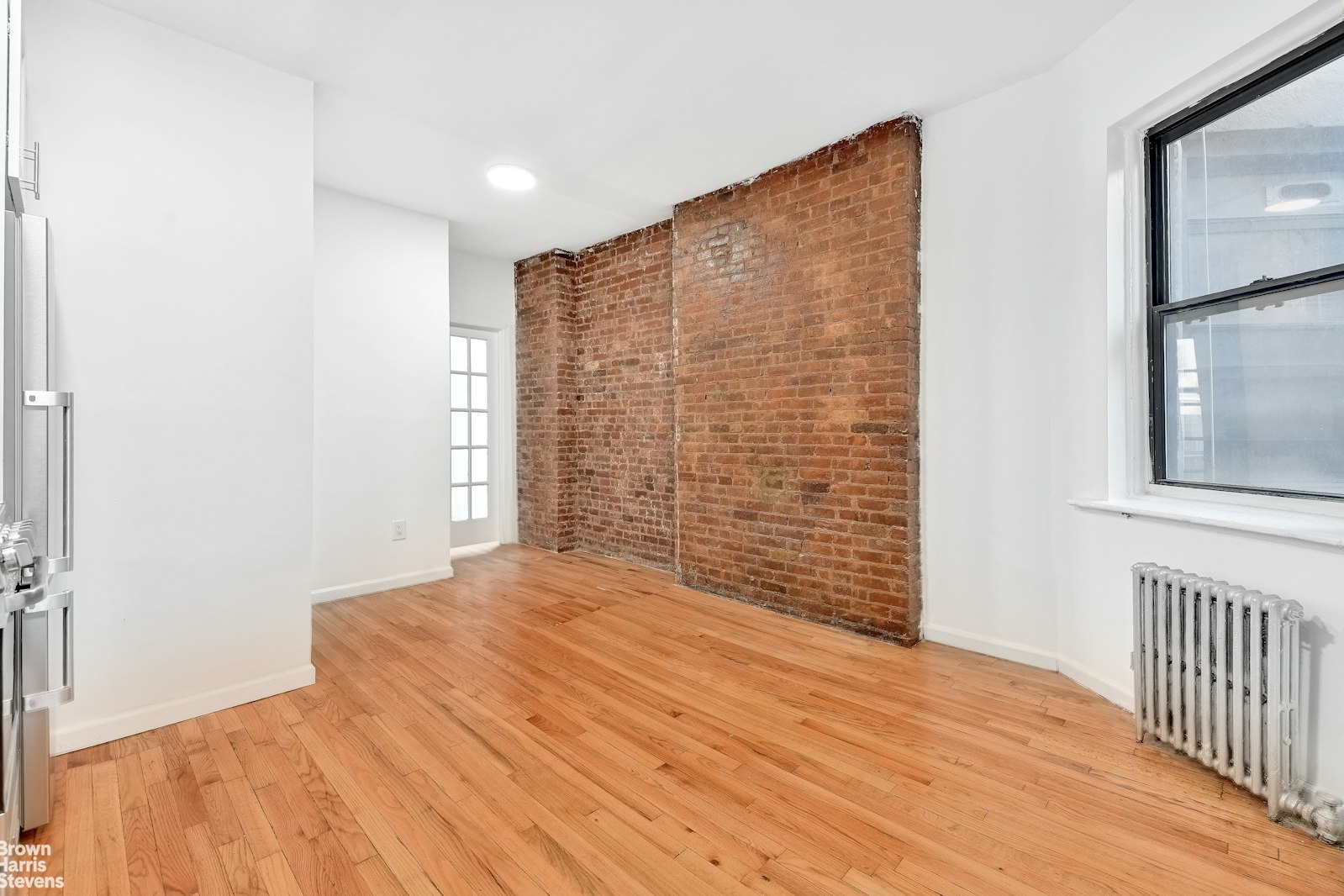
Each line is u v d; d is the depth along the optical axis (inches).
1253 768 63.9
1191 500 81.0
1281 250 70.9
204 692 87.0
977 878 55.4
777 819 63.8
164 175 84.0
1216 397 79.1
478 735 80.5
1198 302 79.4
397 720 84.4
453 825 62.7
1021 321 101.3
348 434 145.7
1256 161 73.4
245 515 90.7
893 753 76.0
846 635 117.6
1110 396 89.0
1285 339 71.2
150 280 82.8
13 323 57.9
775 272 130.1
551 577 162.1
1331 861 57.0
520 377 205.5
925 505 113.7
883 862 57.5
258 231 92.3
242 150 90.8
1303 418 69.7
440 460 161.9
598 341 186.9
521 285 203.8
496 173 133.4
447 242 162.7
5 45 42.4
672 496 166.7
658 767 73.2
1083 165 92.0
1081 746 77.3
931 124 110.6
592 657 106.9
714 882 55.1
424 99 104.3
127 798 66.8
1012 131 101.2
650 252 169.0
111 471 79.8
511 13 82.8
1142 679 77.5
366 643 113.9
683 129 114.7
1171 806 65.4
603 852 58.8
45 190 75.1
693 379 148.7
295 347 95.9
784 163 127.9
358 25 84.7
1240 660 65.2
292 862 57.5
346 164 129.0
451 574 163.5
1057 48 92.0
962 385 108.4
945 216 109.3
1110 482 89.3
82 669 77.9
